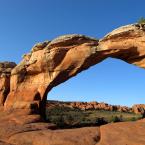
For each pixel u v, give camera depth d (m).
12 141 18.55
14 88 33.50
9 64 36.59
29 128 21.92
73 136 17.97
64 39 30.25
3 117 27.89
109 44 29.34
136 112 100.19
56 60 31.06
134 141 16.14
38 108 31.09
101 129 19.58
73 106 100.56
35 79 32.94
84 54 30.12
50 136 18.39
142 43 28.19
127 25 28.45
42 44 32.03
